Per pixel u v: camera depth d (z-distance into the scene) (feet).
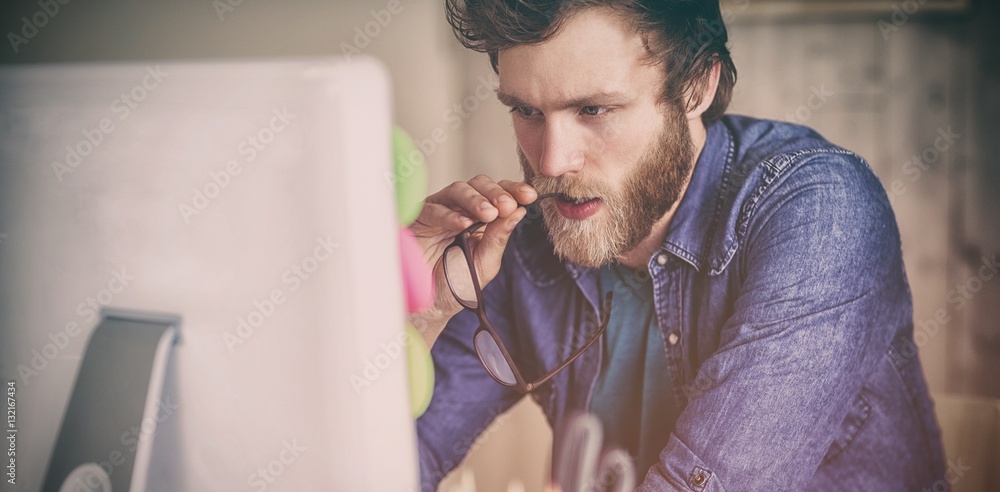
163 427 1.60
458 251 3.25
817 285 2.99
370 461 1.40
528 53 3.11
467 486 4.33
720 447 2.99
